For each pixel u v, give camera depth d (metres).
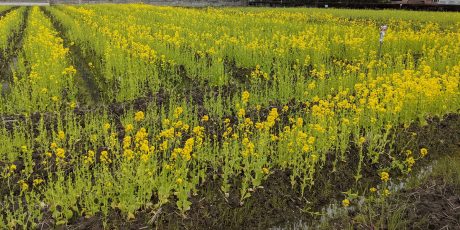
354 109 7.93
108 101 9.73
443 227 4.99
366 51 14.09
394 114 7.96
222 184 6.14
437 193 5.77
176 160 6.09
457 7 34.59
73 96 9.35
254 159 6.31
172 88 10.45
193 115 8.57
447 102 8.82
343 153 6.95
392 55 14.27
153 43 13.90
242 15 27.58
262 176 6.28
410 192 5.93
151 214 5.46
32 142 7.11
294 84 10.35
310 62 12.91
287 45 13.97
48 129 7.90
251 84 10.94
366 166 6.82
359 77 10.27
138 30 17.09
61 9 29.86
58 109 8.52
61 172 5.86
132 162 6.04
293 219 5.58
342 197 6.04
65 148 6.99
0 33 15.44
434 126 8.27
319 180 6.36
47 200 5.51
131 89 9.71
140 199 5.55
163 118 8.19
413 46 15.16
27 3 42.81
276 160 6.67
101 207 5.36
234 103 9.09
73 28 17.16
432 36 15.59
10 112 8.60
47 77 10.07
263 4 46.84
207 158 6.55
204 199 5.82
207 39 15.01
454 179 6.16
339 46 14.51
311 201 5.91
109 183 5.43
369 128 8.04
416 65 13.20
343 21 24.28
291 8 38.53
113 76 11.04
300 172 6.29
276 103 9.51
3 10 30.41
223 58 13.31
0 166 6.39
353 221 5.41
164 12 28.00
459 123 8.48
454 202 5.48
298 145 6.49
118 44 12.17
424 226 5.07
